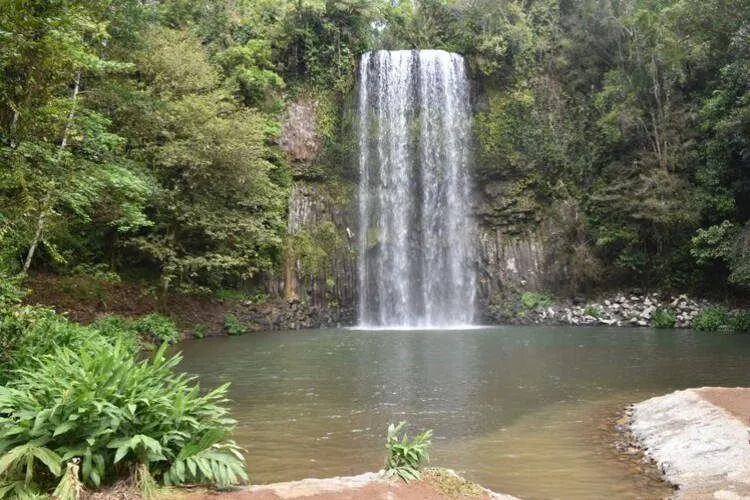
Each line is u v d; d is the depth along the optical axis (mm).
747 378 13086
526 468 7352
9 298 7949
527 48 33781
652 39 29812
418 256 31469
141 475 5105
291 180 30391
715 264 26766
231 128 23438
